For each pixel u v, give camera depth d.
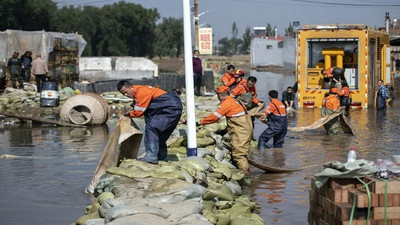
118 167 8.46
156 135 9.23
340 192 6.26
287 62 85.12
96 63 43.81
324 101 16.70
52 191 9.32
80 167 11.40
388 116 21.59
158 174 7.99
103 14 96.69
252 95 14.49
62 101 24.00
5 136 16.33
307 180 10.41
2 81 27.81
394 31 50.78
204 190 7.34
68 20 88.44
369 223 6.10
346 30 23.92
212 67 68.56
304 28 24.22
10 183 9.95
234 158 10.95
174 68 73.62
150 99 9.28
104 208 6.69
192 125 9.90
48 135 16.55
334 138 15.83
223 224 6.85
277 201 8.84
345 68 24.70
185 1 9.79
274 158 12.70
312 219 6.93
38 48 28.55
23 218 7.76
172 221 6.15
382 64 27.77
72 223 7.37
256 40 88.62
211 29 38.41
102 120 18.95
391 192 6.07
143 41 103.25
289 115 21.77
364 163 6.27
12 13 67.94
